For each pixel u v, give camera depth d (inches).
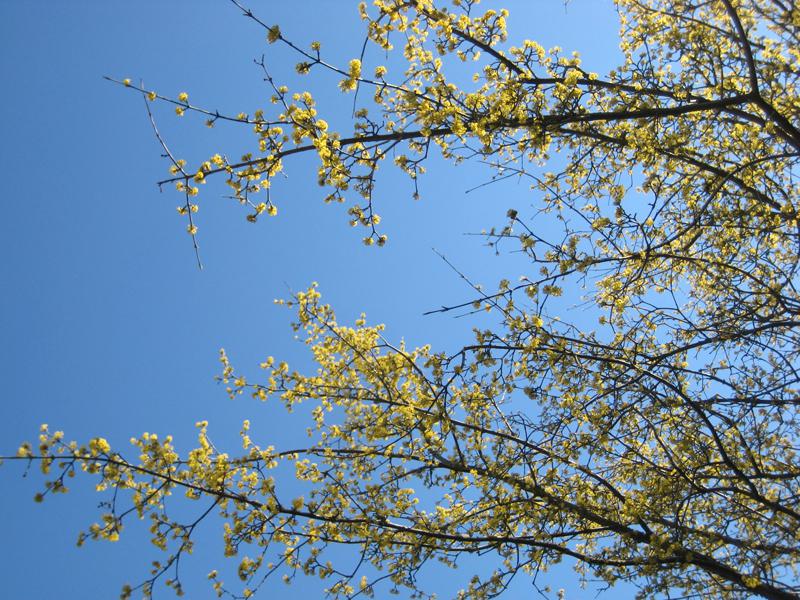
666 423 262.7
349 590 250.4
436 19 219.6
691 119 263.3
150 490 222.1
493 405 267.1
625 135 247.9
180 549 219.0
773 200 250.5
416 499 272.2
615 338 263.1
